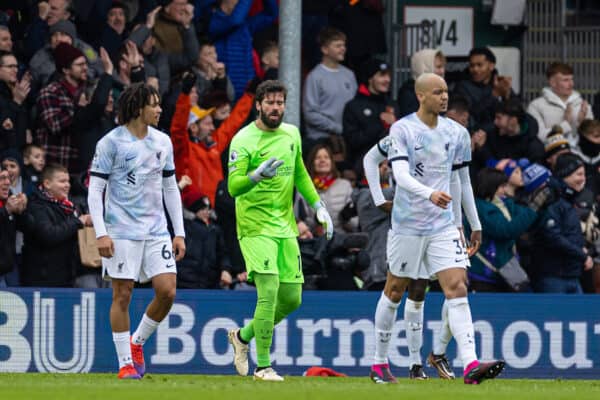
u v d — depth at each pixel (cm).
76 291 4088
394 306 3347
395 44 6047
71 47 4612
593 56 6538
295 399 2545
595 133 5278
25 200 4134
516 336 4228
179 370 4116
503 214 4403
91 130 4597
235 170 3338
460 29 6438
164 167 3369
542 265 4628
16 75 4650
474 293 4225
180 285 4372
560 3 6519
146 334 3431
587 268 4672
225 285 4441
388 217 4409
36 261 4181
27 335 4069
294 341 4159
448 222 3222
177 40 5238
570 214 4619
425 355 4191
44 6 5053
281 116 3375
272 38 5934
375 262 4397
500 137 5169
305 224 4412
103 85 4562
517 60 6469
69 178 4459
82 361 4081
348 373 4175
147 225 3319
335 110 5234
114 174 3297
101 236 3256
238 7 5528
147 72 5038
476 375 3092
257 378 3372
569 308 4247
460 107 4950
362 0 5797
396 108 5253
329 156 4597
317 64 5706
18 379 3294
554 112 5656
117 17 5159
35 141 4666
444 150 3244
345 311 4175
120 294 3322
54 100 4584
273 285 3362
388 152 3297
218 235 4447
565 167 4816
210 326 4131
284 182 3397
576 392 2934
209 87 5300
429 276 3362
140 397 2561
